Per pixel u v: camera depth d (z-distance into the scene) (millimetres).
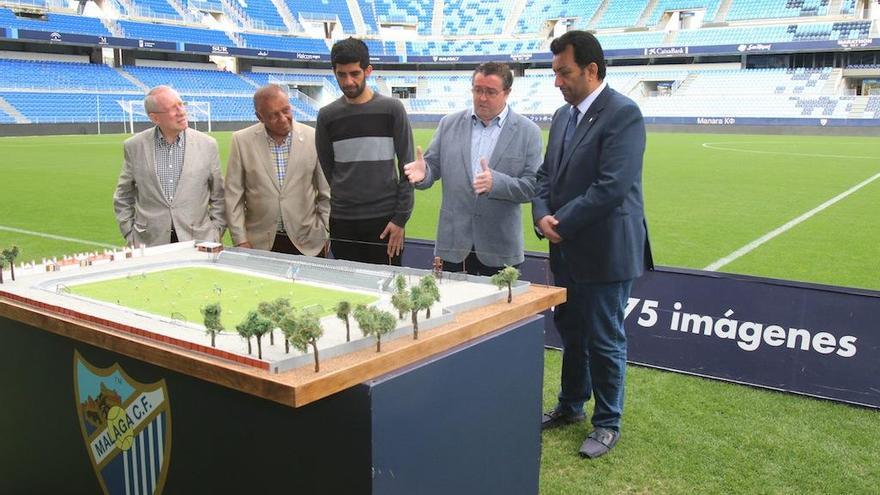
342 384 1781
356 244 4062
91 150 21859
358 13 46188
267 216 4457
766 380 4172
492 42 44656
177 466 2217
